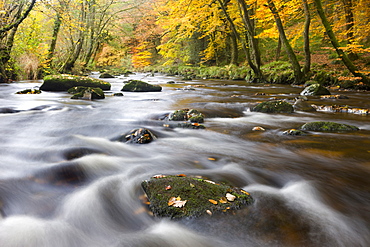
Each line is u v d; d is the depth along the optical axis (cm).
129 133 461
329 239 194
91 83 1242
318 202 247
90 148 396
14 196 249
